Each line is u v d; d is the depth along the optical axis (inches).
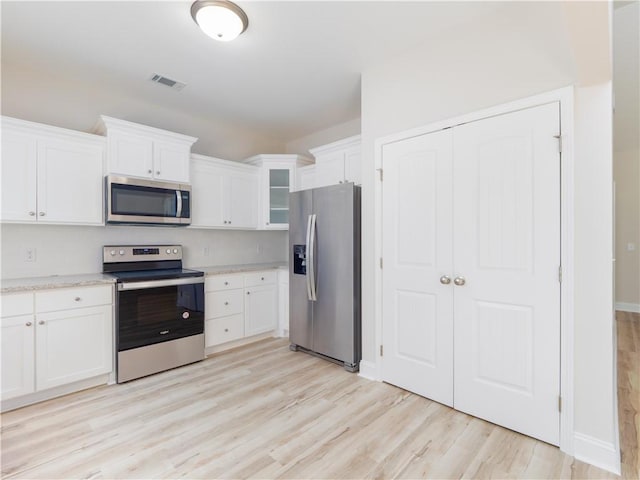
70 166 106.3
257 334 148.9
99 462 68.2
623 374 109.8
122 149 115.3
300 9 81.7
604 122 66.9
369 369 109.6
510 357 79.1
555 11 72.7
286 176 164.2
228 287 137.0
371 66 108.7
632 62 111.1
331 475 64.7
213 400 94.1
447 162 89.9
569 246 70.5
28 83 110.5
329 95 131.3
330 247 121.8
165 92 128.5
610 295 66.6
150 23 87.2
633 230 215.0
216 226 145.8
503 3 79.1
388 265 104.1
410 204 98.1
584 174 69.0
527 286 76.4
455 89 88.7
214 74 114.5
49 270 111.5
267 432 78.6
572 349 70.4
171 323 116.6
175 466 67.1
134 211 116.3
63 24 87.4
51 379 93.0
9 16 83.9
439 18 85.0
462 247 86.8
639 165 212.5
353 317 114.6
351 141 131.2
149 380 107.7
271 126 167.3
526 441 74.9
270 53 101.3
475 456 69.9
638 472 64.4
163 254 136.8
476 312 84.5
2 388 85.6
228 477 64.2
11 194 96.0
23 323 88.7
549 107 73.2
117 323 105.0
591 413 68.5
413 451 71.7
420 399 94.4
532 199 75.6
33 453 70.7
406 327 99.6
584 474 64.4
